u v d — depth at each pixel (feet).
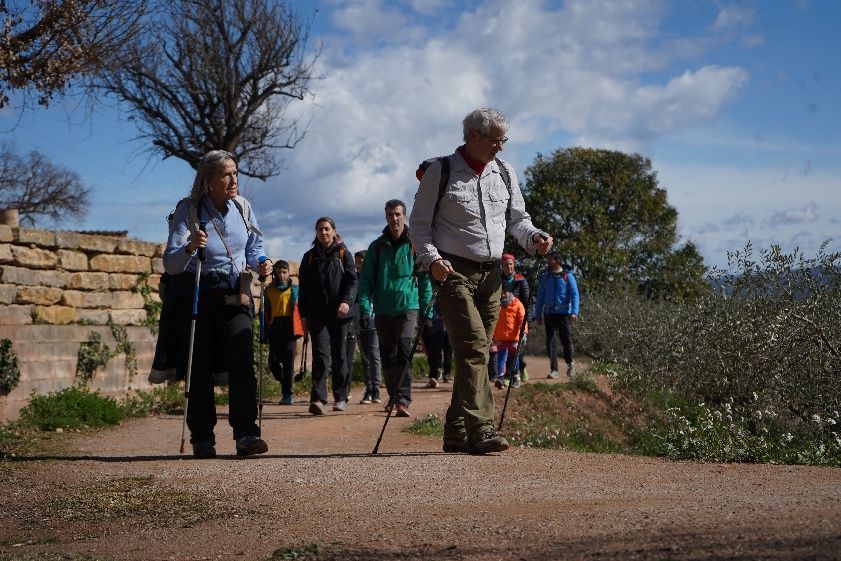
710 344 37.76
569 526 14.11
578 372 53.16
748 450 27.32
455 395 24.68
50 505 19.38
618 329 55.36
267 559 13.75
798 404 32.63
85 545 15.90
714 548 11.46
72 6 46.06
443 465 21.94
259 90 116.98
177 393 45.78
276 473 21.54
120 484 21.09
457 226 23.15
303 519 16.63
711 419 29.76
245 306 24.85
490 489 18.54
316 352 38.29
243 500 18.66
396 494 18.39
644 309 58.70
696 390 39.40
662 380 41.32
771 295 35.88
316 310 38.09
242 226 24.88
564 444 36.19
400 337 35.63
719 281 38.04
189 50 110.42
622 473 20.61
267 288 45.62
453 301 23.31
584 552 12.12
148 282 46.29
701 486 18.30
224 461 23.98
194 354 24.79
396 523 15.58
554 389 43.80
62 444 30.04
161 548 15.26
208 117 115.24
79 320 41.93
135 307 45.55
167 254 24.02
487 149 22.94
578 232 115.85
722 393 37.70
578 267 116.06
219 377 25.31
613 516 14.69
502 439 23.75
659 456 28.89
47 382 37.27
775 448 28.27
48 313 40.32
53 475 22.65
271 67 115.34
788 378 33.01
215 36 112.06
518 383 45.42
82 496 19.97
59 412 35.14
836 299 33.09
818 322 32.65
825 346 32.45
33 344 36.42
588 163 117.70
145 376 44.47
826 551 10.64
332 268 37.81
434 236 23.39
